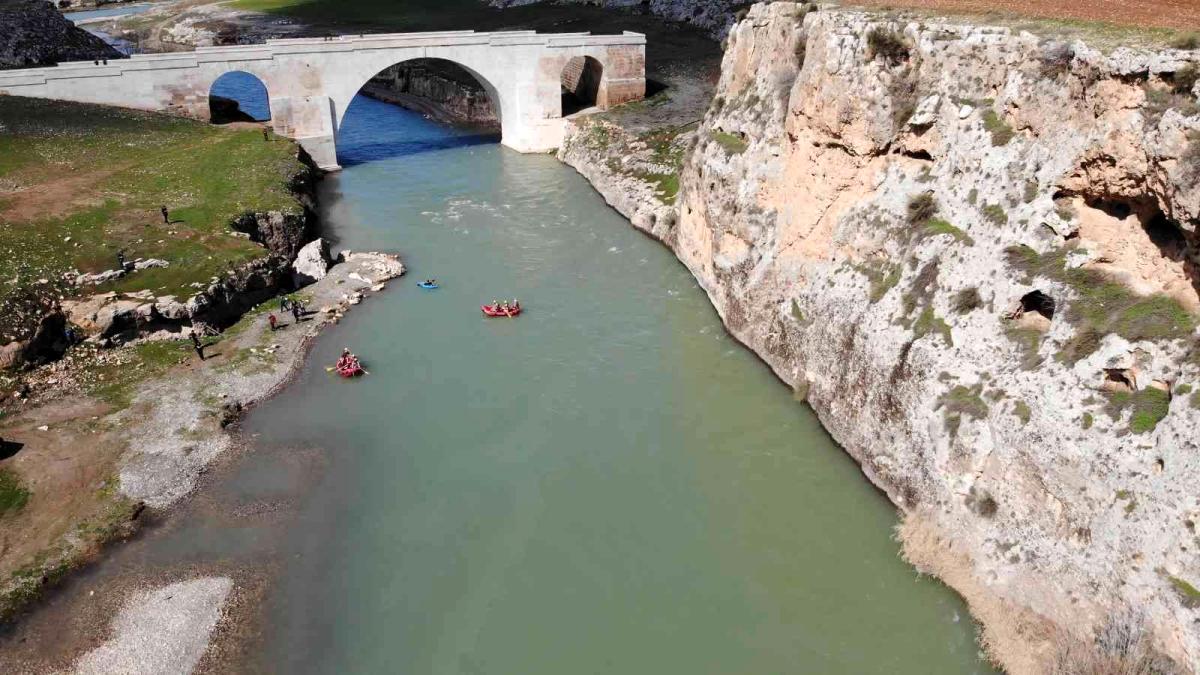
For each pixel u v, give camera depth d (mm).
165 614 31891
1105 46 30219
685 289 57938
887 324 37094
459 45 90188
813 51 43875
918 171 38562
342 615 31844
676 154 75375
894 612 31125
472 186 82250
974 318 33469
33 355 47344
